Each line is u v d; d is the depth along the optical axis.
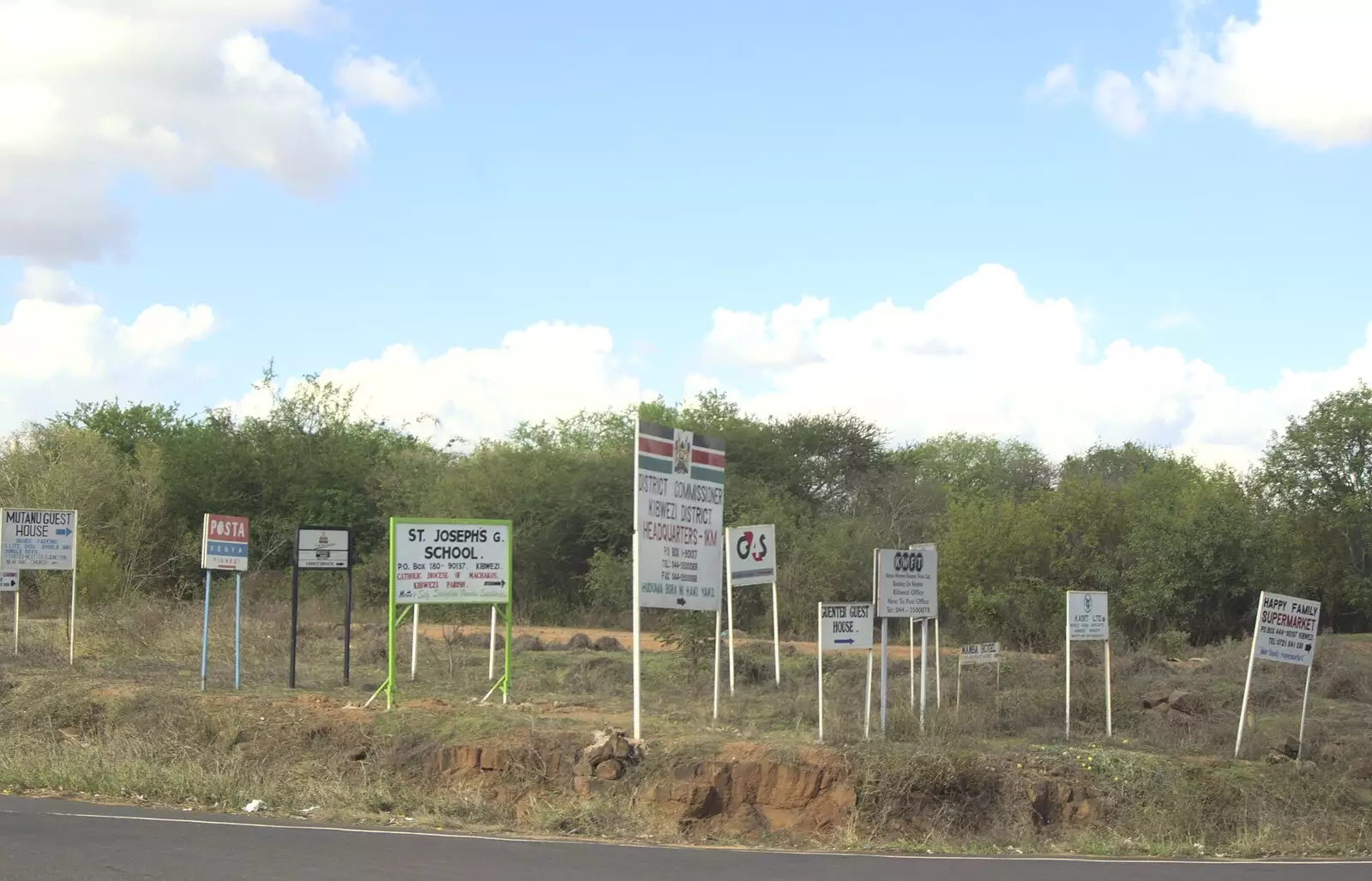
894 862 11.43
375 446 56.47
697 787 13.39
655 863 10.76
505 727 15.14
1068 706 17.56
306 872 9.60
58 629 26.97
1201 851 13.13
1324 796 14.95
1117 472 68.81
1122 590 35.19
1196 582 33.47
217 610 33.69
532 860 10.62
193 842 10.74
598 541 44.97
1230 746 16.86
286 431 52.06
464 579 17.69
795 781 13.55
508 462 47.53
